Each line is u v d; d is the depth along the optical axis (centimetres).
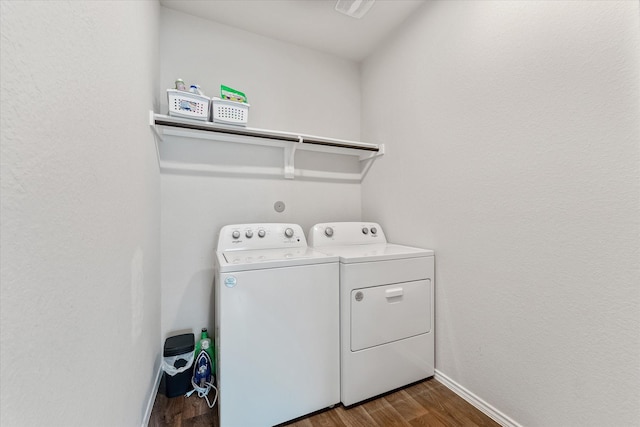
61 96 52
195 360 154
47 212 48
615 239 86
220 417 111
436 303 155
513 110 115
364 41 203
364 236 191
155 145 146
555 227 101
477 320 132
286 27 187
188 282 171
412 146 174
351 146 196
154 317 142
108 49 77
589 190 92
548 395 103
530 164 109
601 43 88
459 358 141
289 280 124
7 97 38
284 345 122
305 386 126
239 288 114
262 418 117
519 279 114
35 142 45
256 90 193
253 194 192
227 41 184
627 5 82
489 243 126
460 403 135
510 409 116
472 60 133
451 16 145
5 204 38
